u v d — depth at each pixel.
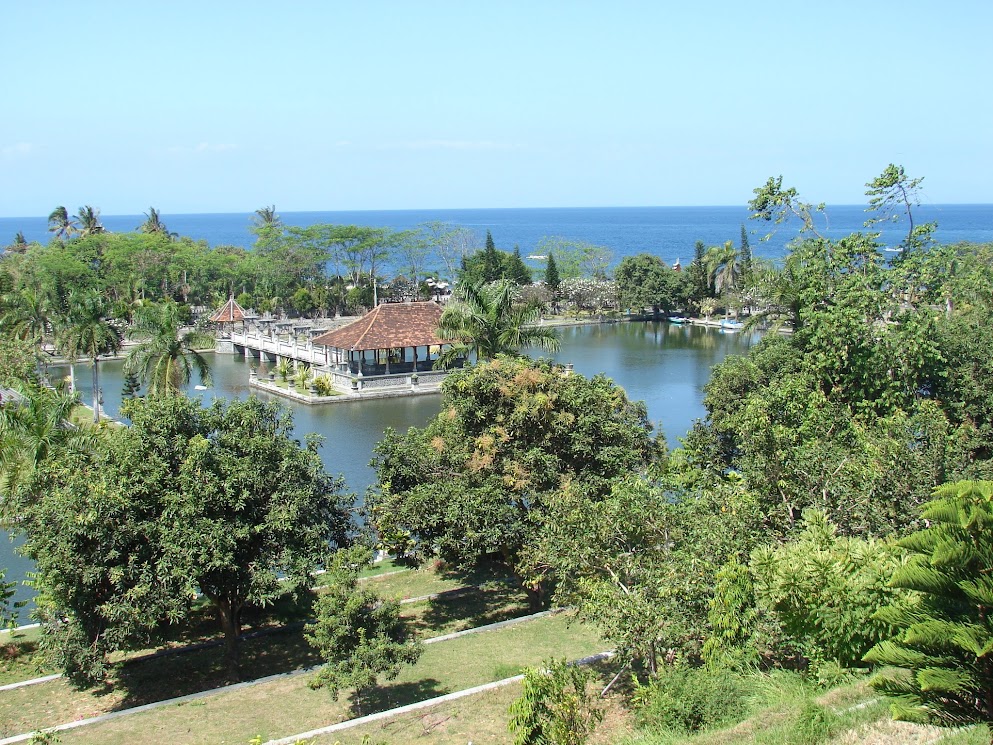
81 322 56.88
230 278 112.12
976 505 10.86
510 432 27.30
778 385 31.08
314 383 64.56
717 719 14.91
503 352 43.50
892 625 12.52
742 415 27.12
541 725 15.99
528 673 16.78
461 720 18.78
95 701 21.75
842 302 33.22
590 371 75.44
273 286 113.69
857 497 19.22
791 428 23.23
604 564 19.31
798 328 40.00
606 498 21.11
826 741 12.66
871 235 37.03
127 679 22.98
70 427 37.66
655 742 14.62
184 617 21.08
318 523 23.77
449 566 30.12
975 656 10.58
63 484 23.58
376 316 69.50
